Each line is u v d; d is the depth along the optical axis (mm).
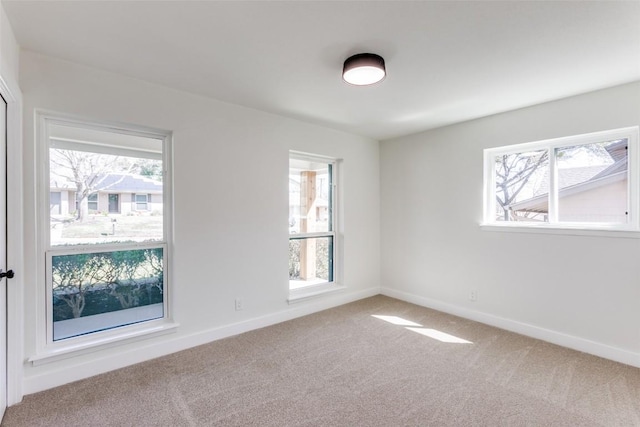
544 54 2010
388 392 2061
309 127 3594
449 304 3648
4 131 1819
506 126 3139
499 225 3229
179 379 2207
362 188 4219
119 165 2475
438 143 3746
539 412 1852
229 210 2955
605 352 2541
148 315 2609
